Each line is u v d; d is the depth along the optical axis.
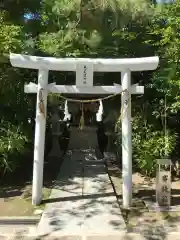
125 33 7.28
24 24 7.33
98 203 5.67
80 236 4.37
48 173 8.20
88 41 6.77
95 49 7.08
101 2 5.94
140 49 7.61
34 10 7.46
